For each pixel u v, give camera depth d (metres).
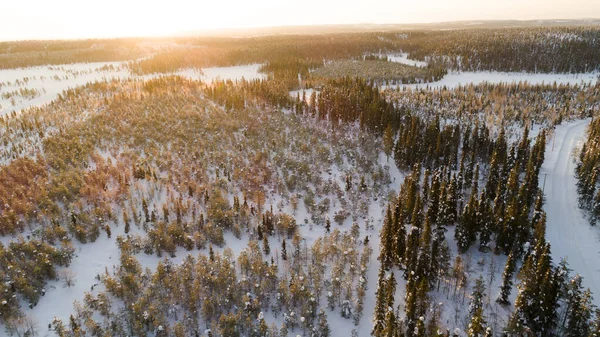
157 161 99.44
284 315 61.34
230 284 64.62
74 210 79.19
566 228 84.31
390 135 115.00
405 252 70.19
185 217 83.12
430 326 57.28
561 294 58.31
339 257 73.81
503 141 113.25
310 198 93.38
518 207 79.88
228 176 97.38
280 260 75.00
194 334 58.44
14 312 57.41
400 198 85.81
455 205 84.88
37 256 65.69
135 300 60.78
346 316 63.34
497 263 74.44
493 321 60.84
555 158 115.38
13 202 76.81
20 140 107.12
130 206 83.75
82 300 61.78
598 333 50.53
